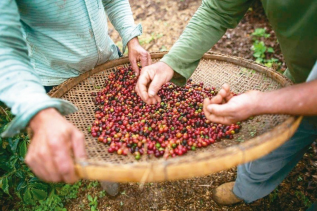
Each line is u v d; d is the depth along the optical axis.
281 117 1.85
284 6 1.62
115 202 2.83
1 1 1.28
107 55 2.74
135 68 2.73
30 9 1.92
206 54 2.96
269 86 2.38
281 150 2.10
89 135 2.29
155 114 2.56
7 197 2.87
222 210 2.74
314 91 1.25
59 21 2.03
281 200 2.78
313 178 2.92
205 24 2.17
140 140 2.23
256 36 5.18
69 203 2.85
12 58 1.29
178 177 1.29
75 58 2.36
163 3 6.45
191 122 2.46
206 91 2.79
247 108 1.40
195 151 2.12
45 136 1.14
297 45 1.71
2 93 1.24
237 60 2.76
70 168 1.18
